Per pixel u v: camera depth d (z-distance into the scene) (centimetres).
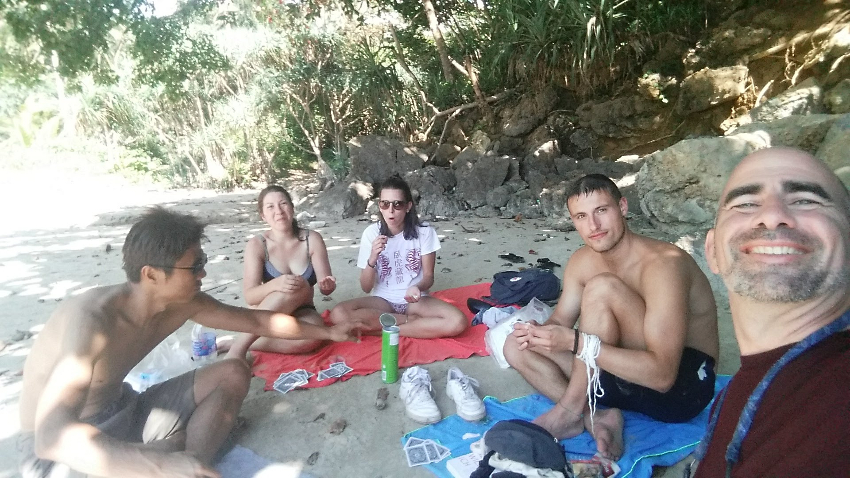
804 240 91
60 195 1160
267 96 1213
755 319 99
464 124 1134
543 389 261
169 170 1403
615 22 916
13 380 298
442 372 304
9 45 811
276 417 258
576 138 995
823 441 79
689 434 232
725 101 849
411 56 1203
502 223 777
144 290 182
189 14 1009
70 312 173
